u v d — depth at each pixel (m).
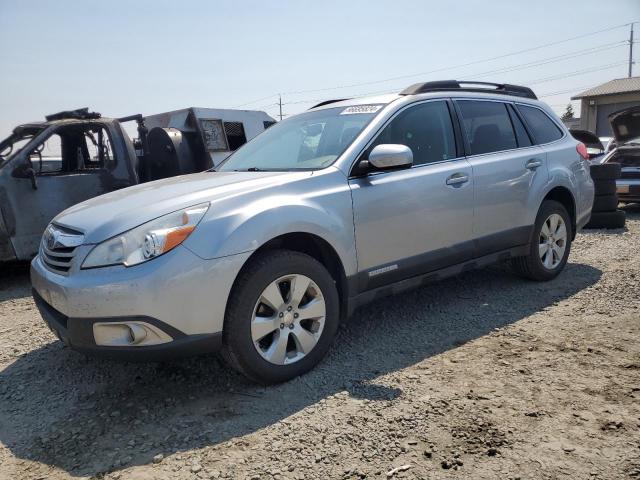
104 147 6.98
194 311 3.02
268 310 3.35
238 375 3.55
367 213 3.75
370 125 4.02
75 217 3.45
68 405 3.29
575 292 4.97
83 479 2.55
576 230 5.64
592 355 3.58
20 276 6.83
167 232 2.99
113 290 2.91
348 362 3.68
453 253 4.34
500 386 3.22
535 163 5.04
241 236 3.13
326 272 3.54
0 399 3.41
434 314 4.57
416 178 4.05
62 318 3.21
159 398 3.31
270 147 4.58
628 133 10.84
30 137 6.42
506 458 2.53
